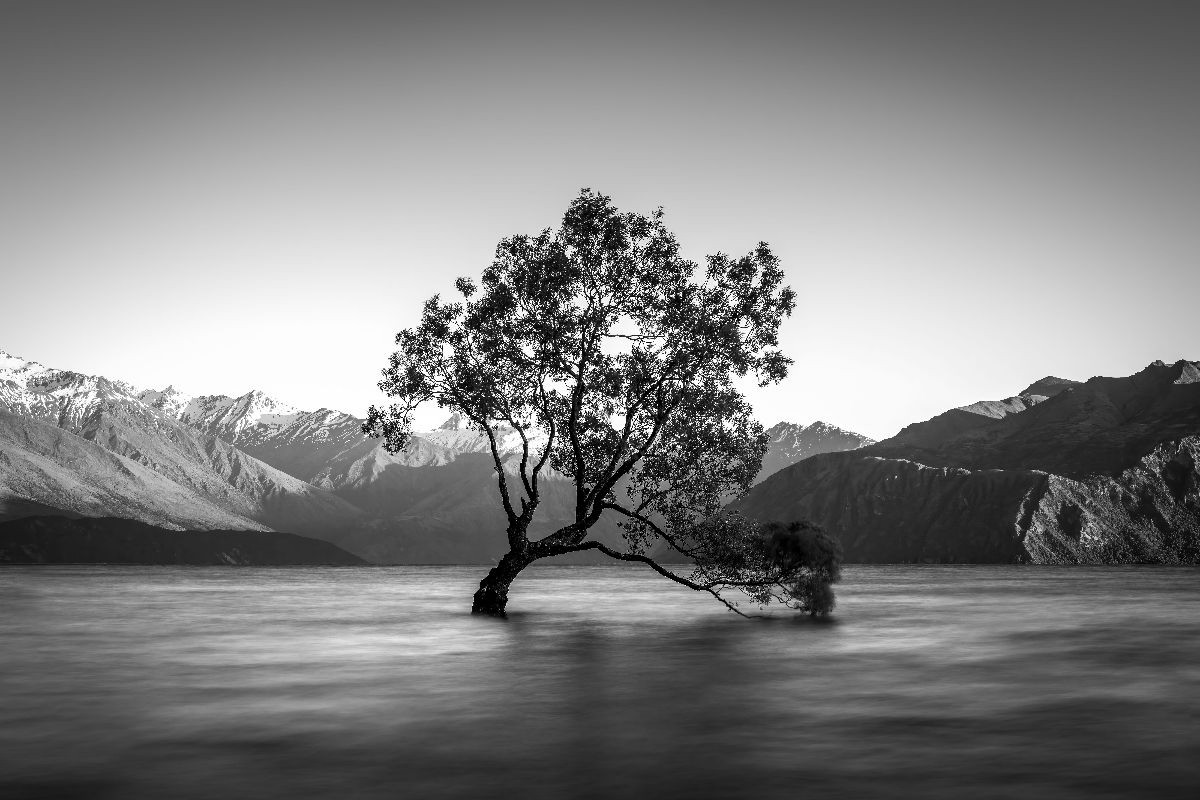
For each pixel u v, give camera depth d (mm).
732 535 47031
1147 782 14398
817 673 27125
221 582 126500
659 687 24234
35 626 45906
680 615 54062
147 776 14820
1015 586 104312
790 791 13898
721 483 46750
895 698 22500
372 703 21750
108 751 16625
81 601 71375
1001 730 18484
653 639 38094
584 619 50344
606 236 46094
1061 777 14695
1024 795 13633
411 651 33281
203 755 16281
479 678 26000
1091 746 16969
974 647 34906
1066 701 21984
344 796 13680
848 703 21719
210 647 34938
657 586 113500
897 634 40531
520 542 50062
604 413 47438
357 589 100750
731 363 46469
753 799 13484
